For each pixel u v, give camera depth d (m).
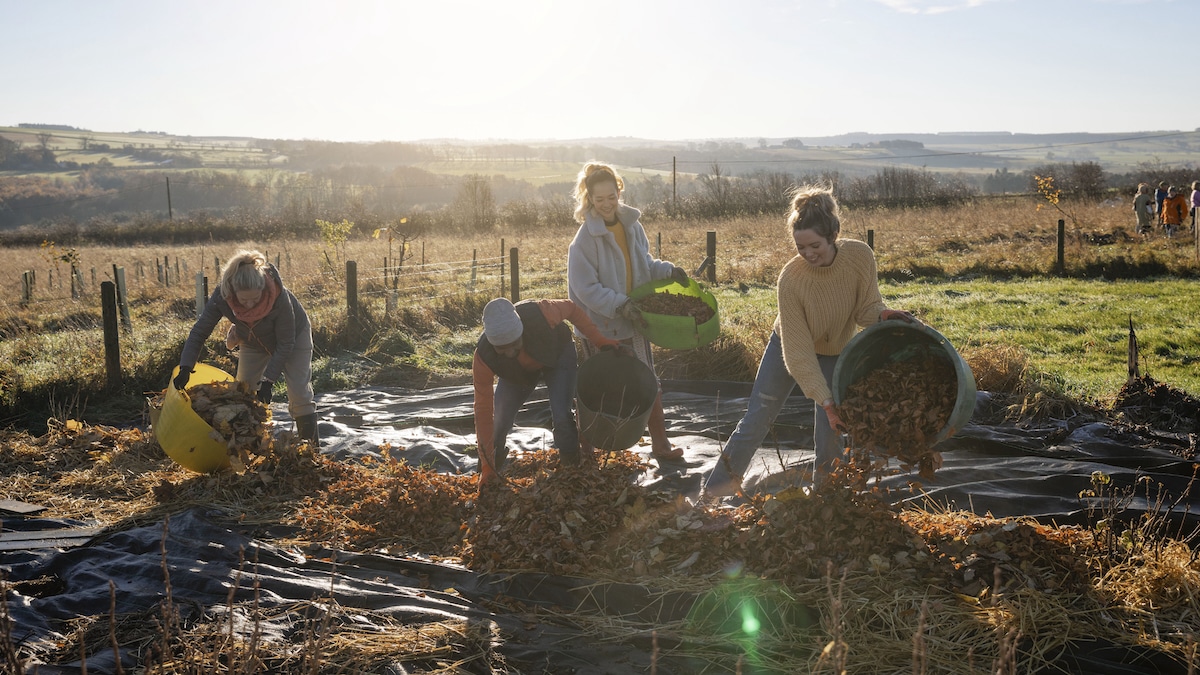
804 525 3.75
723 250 21.69
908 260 16.98
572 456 4.64
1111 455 5.39
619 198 5.30
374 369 9.23
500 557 3.95
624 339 5.34
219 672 2.97
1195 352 8.63
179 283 19.03
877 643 3.20
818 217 3.64
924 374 3.83
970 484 4.77
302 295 15.11
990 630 3.20
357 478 5.21
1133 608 3.30
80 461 5.89
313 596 3.66
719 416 6.75
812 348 3.92
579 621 3.51
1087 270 15.44
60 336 11.23
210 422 5.08
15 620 3.35
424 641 3.31
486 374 4.47
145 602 3.60
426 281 17.22
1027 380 6.73
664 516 4.13
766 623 3.37
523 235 30.92
